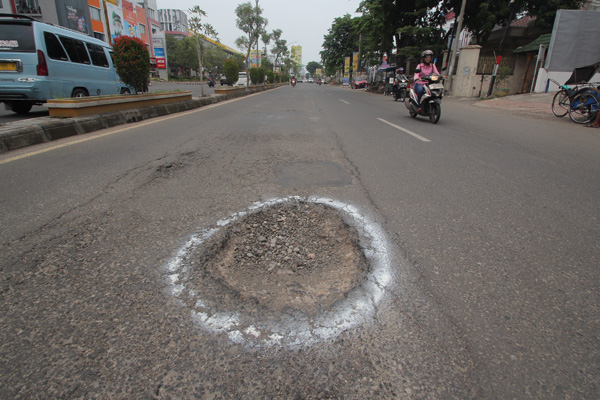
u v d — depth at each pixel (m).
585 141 5.57
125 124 6.88
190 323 1.44
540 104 11.48
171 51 57.16
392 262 1.93
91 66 8.06
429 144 5.25
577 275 1.83
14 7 25.53
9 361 1.25
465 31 28.16
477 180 3.45
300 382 1.18
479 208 2.72
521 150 4.85
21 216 2.44
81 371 1.21
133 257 1.94
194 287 1.68
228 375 1.21
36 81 6.67
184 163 3.96
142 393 1.14
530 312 1.54
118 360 1.26
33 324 1.42
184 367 1.24
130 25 36.62
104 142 5.00
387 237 2.22
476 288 1.70
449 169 3.84
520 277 1.80
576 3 19.33
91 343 1.33
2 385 1.15
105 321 1.45
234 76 19.20
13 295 1.60
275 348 1.32
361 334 1.40
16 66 6.57
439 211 2.65
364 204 2.79
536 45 18.02
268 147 4.91
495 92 16.69
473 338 1.39
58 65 7.09
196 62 56.19
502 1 20.48
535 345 1.36
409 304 1.58
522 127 7.10
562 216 2.59
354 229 2.34
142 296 1.60
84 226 2.31
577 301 1.62
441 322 1.47
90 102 6.08
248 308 1.54
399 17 22.67
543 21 20.30
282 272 1.85
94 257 1.93
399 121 8.04
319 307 1.55
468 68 17.36
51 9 26.03
